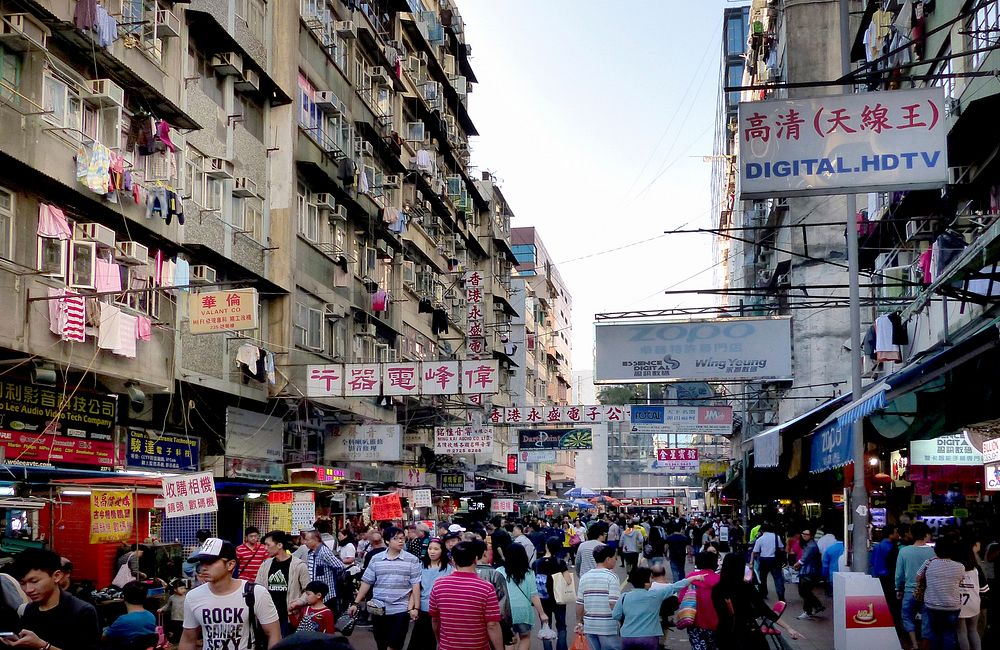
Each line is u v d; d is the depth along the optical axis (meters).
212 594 6.45
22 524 13.59
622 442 105.62
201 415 20.03
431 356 39.25
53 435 15.23
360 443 26.20
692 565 31.31
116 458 17.03
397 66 35.41
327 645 2.66
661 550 24.09
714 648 9.12
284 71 24.59
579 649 10.20
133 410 17.70
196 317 17.77
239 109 22.84
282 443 23.34
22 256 14.32
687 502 86.44
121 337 15.77
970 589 10.57
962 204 17.81
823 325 33.03
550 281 80.75
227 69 21.64
